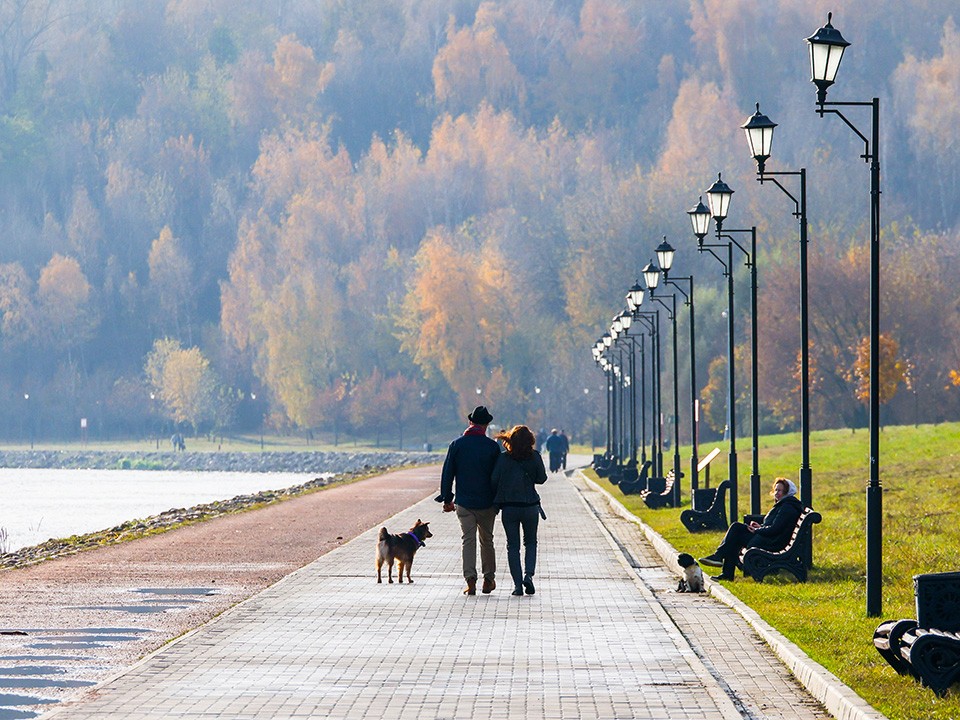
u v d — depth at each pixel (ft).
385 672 101.35
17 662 111.24
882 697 86.99
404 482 505.25
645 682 97.09
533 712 86.28
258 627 125.70
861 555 180.75
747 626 127.34
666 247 297.53
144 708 87.56
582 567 185.88
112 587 166.61
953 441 410.72
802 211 180.96
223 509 384.68
